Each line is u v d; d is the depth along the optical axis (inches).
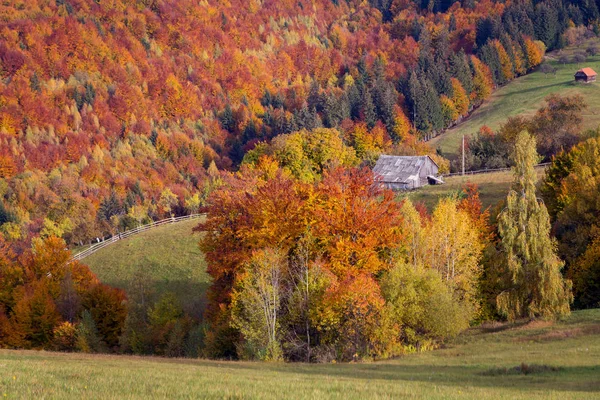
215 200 3238.2
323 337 2549.2
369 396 1144.8
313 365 2113.7
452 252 3004.4
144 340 3250.5
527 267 2741.1
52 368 1409.9
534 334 2466.8
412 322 2532.0
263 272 2628.0
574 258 3316.9
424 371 1843.0
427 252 3043.8
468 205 3686.0
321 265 2684.5
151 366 1711.4
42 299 3654.0
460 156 7347.4
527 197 2792.8
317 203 2957.7
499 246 2947.8
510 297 2775.6
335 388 1246.9
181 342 3063.5
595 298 3176.7
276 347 2476.6
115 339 3686.0
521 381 1523.1
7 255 6678.2
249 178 3558.1
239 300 2701.8
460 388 1337.4
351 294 2449.6
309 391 1175.6
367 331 2453.2
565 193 3774.6
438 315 2511.1
